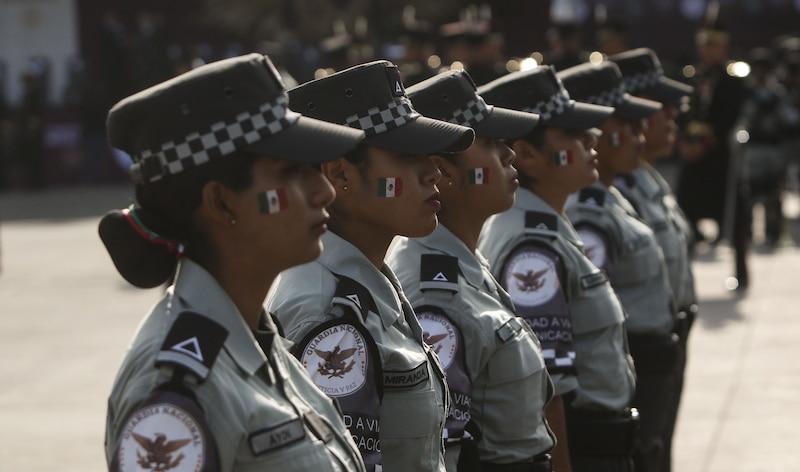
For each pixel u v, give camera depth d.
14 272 25.11
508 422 6.54
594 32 53.19
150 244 4.38
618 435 7.89
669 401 9.59
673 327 9.73
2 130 44.16
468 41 18.36
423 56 22.17
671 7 54.81
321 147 4.32
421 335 5.75
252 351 4.32
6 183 44.22
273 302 5.54
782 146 25.84
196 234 4.37
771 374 14.73
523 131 6.76
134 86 44.22
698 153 22.72
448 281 6.46
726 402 13.61
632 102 9.65
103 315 19.97
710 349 16.17
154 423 4.02
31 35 50.66
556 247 7.62
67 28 50.69
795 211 31.98
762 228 28.66
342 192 5.71
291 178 4.37
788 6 56.06
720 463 11.52
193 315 4.26
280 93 4.36
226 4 51.38
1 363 16.42
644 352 9.37
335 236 5.64
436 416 5.61
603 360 7.80
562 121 7.84
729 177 22.70
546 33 51.03
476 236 6.90
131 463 4.00
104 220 4.35
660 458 9.56
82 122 44.91
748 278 20.58
